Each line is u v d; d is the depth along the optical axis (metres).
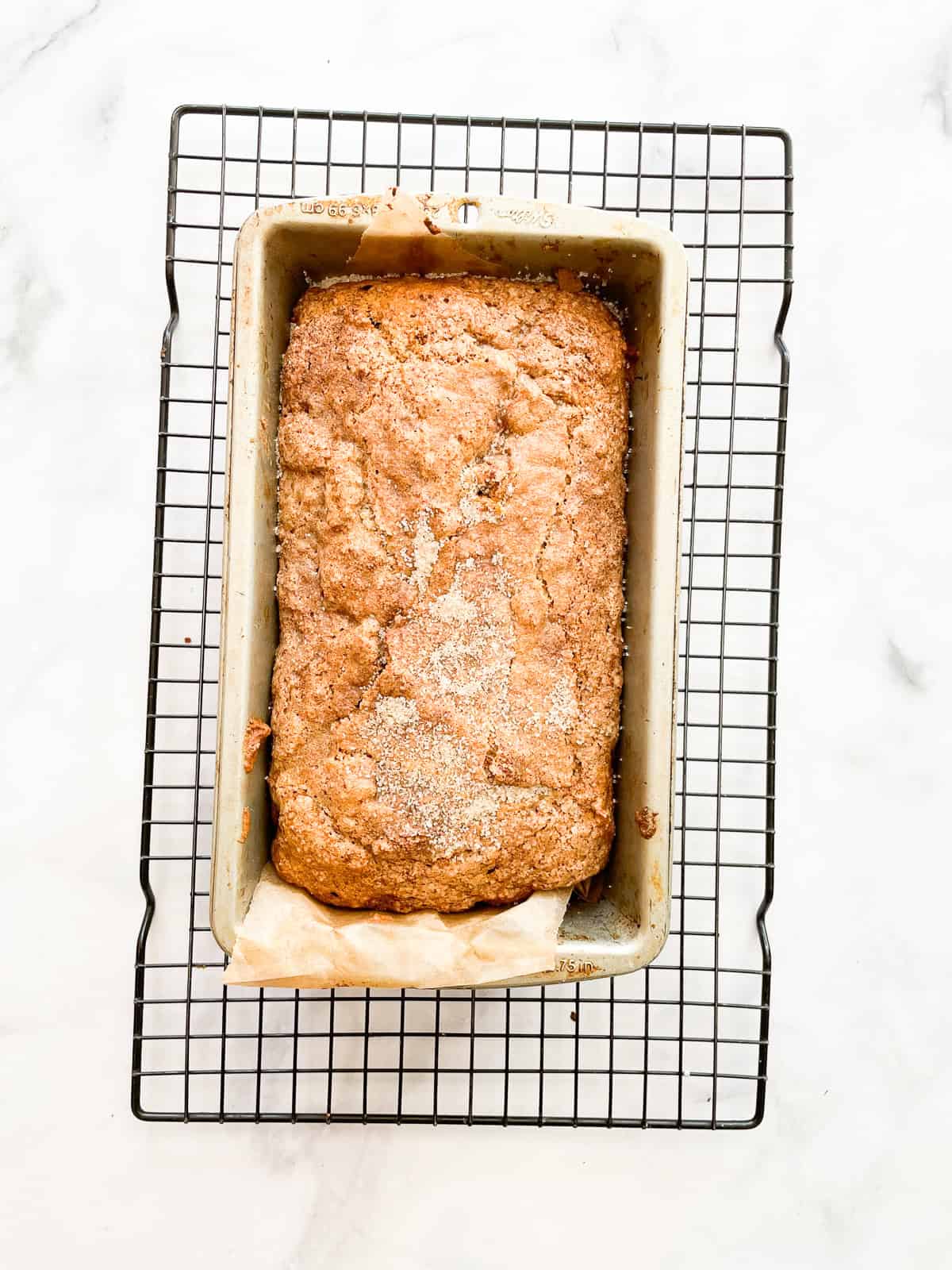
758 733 0.58
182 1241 0.56
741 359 0.58
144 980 0.56
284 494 0.51
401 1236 0.56
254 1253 0.56
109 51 0.57
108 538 0.57
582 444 0.50
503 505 0.49
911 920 0.58
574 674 0.50
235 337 0.48
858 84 0.58
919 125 0.58
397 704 0.49
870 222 0.58
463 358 0.50
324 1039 0.56
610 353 0.51
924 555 0.58
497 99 0.57
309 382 0.50
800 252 0.58
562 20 0.57
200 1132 0.56
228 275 0.57
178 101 0.57
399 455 0.49
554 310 0.51
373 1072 0.55
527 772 0.49
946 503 0.58
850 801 0.58
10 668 0.57
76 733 0.57
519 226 0.49
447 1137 0.56
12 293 0.57
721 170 0.57
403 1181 0.56
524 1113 0.56
